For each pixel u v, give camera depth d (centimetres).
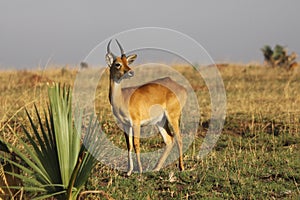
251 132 1120
